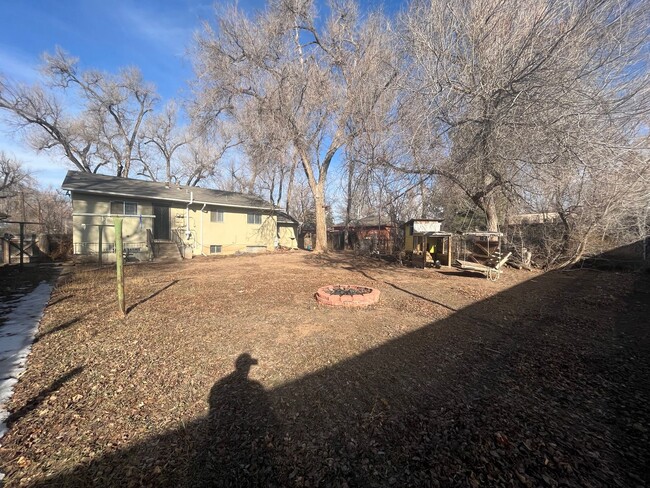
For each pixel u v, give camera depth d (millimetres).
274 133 15930
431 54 7457
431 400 2824
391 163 10000
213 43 15227
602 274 11305
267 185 30375
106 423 2514
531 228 14039
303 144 17156
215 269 11789
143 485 1907
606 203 9930
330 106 15289
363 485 1901
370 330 4754
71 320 5195
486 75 6664
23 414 2631
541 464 2031
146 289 7793
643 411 2643
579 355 3854
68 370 3418
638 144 5379
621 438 2297
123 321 5152
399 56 9648
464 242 15680
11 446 2252
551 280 10016
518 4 6379
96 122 25484
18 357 3756
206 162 28266
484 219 17016
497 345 4188
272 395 2920
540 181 7500
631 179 7270
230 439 2322
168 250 15539
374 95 10367
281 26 15203
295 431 2406
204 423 2510
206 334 4543
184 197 17016
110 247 14281
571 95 5438
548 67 5500
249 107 16688
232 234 19203
